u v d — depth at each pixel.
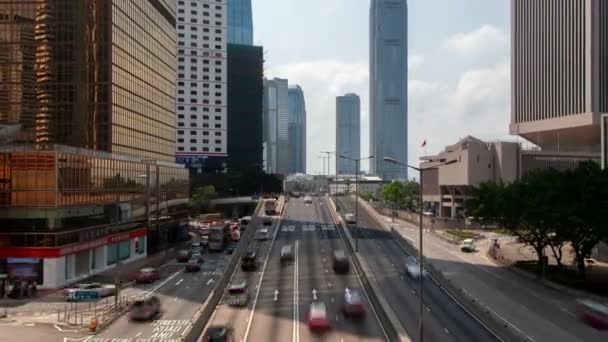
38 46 105.75
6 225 79.44
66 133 106.06
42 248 79.00
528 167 178.38
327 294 71.69
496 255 107.00
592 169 82.81
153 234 122.69
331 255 104.81
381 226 146.00
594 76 169.75
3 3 105.31
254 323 56.66
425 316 59.69
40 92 106.06
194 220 194.12
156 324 57.38
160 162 130.88
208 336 49.22
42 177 79.62
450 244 128.50
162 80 141.00
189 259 104.25
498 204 89.81
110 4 108.50
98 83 108.50
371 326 54.91
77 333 53.88
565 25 180.75
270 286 77.38
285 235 129.75
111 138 108.31
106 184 97.75
